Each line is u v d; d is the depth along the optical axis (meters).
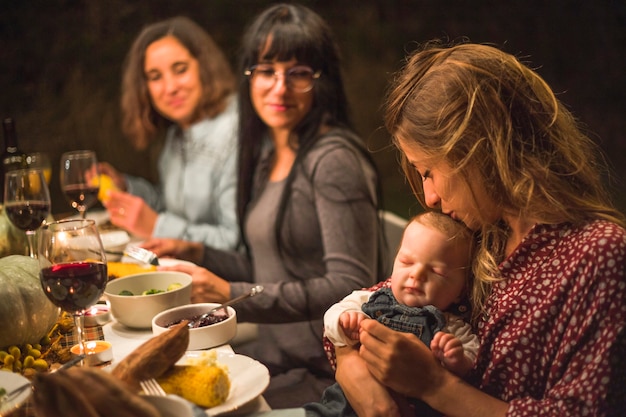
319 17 2.36
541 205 1.28
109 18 6.71
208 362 1.21
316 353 2.23
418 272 1.49
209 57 3.30
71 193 2.49
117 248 2.27
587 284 1.19
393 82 1.50
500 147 1.28
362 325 1.36
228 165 3.10
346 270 2.15
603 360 1.15
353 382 1.46
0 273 1.45
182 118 3.31
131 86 3.44
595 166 1.35
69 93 6.69
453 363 1.31
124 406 1.00
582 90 8.01
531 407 1.19
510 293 1.31
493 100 1.29
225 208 3.06
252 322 2.14
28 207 1.81
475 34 7.83
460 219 1.45
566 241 1.27
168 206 3.36
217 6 6.88
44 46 6.62
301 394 2.11
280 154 2.40
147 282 1.80
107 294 1.65
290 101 2.29
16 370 1.37
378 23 7.56
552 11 7.90
